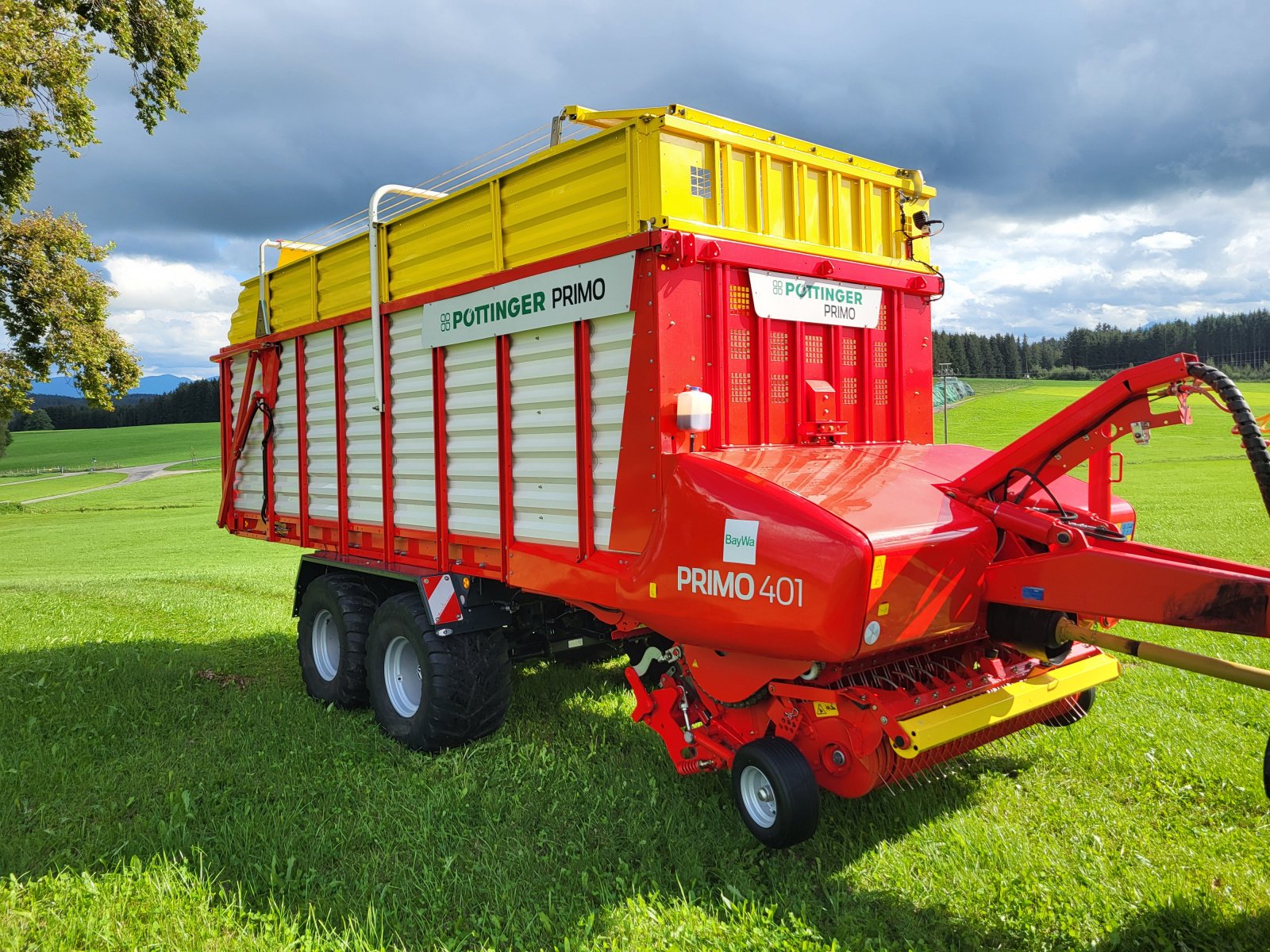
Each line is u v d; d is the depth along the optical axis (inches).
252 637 332.8
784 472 143.9
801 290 168.4
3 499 2139.5
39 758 195.6
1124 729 186.5
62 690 250.7
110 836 157.9
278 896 136.6
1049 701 149.9
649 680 182.4
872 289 184.2
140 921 130.8
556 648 214.4
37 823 165.8
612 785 169.2
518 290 173.9
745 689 146.4
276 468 270.8
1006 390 3602.4
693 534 141.9
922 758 145.6
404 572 204.7
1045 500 159.5
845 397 179.5
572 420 165.8
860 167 187.9
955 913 125.1
